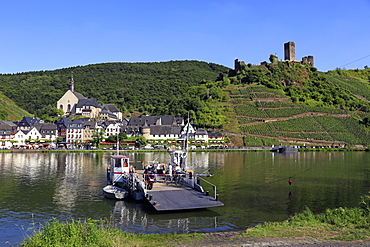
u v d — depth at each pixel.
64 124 198.75
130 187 54.31
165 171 59.56
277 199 52.06
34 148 171.75
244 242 26.53
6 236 35.66
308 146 177.38
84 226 27.64
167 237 29.41
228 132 194.75
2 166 95.50
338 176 75.88
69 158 121.25
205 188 61.25
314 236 27.58
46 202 50.56
